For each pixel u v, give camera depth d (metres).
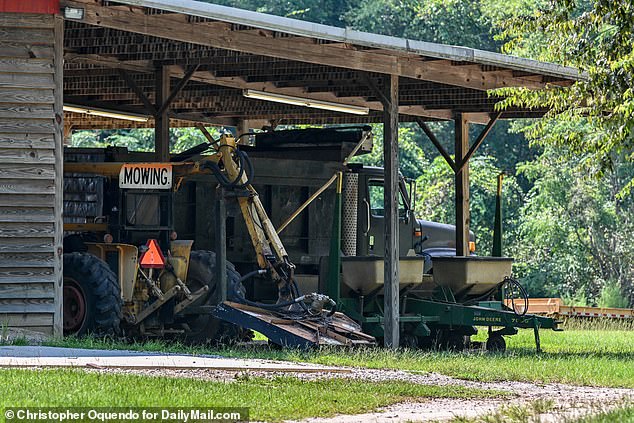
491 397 23.91
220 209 33.44
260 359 29.30
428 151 99.44
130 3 31.08
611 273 83.81
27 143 32.25
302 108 51.44
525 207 87.56
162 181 34.72
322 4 101.19
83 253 33.56
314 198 39.44
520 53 75.56
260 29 35.09
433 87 44.88
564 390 25.78
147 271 34.50
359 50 36.91
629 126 36.25
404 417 20.39
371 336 35.50
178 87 40.75
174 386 22.27
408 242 44.59
